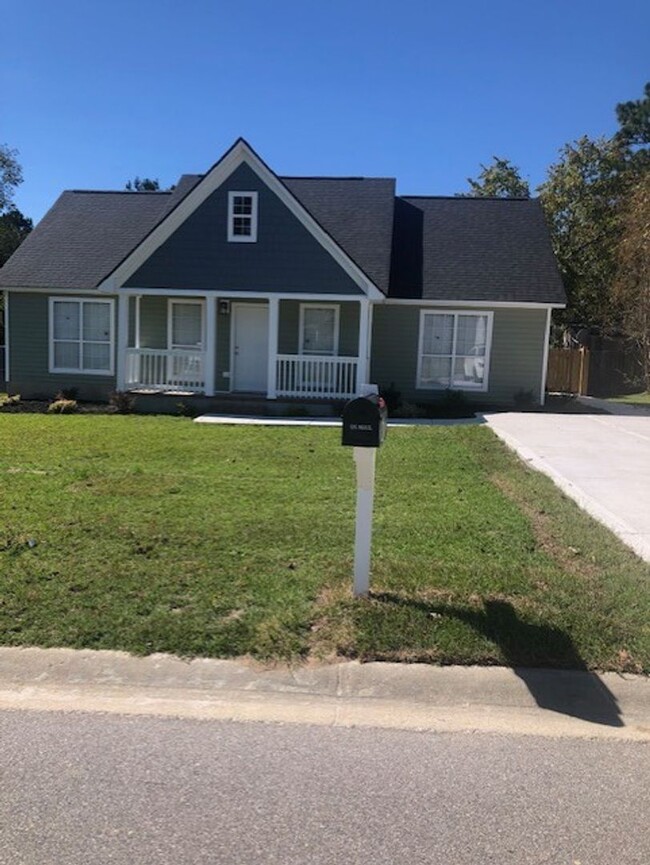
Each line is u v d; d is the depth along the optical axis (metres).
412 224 19.80
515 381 18.09
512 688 3.72
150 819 2.74
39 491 7.62
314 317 18.31
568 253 28.45
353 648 4.02
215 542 5.80
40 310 18.81
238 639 4.13
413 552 5.61
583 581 5.01
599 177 28.81
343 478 8.60
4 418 14.71
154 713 3.51
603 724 3.48
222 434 12.50
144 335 18.75
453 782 3.00
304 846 2.60
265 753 3.19
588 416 15.64
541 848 2.62
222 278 16.50
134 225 20.17
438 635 4.12
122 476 8.50
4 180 37.81
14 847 2.58
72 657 3.97
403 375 18.34
